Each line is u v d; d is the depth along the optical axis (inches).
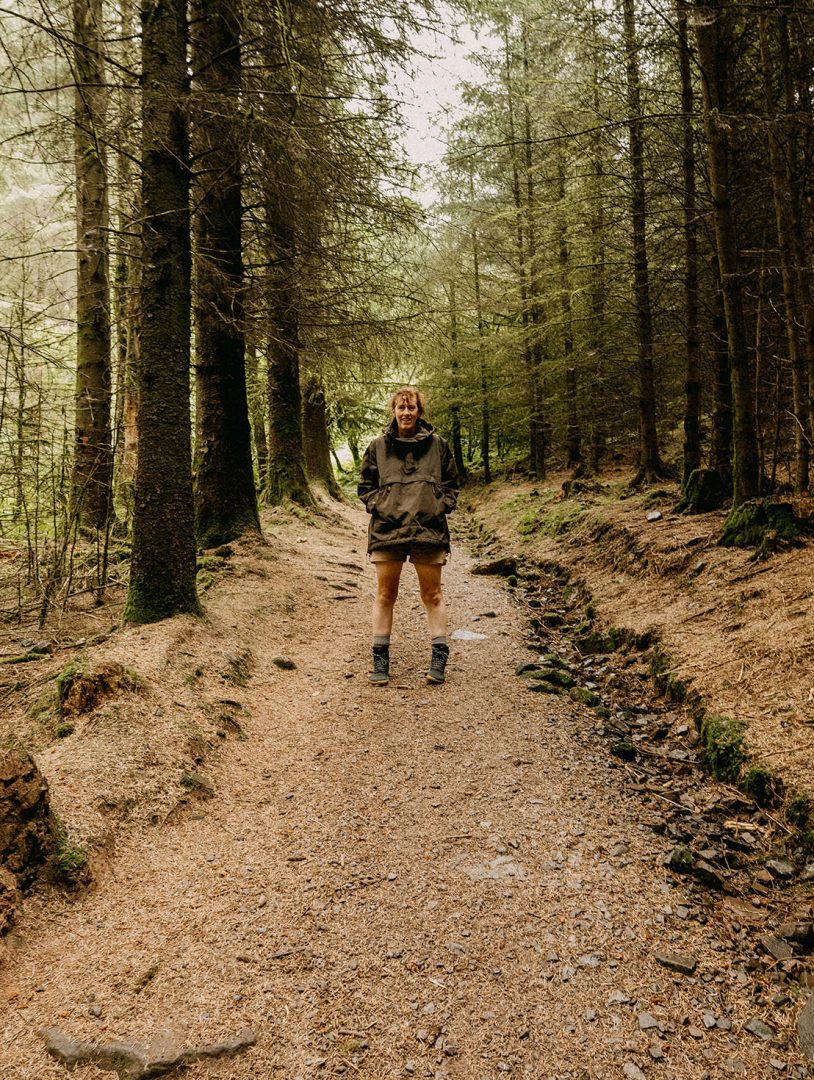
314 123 232.2
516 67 498.6
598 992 78.1
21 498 197.9
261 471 603.8
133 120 192.5
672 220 317.7
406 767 133.6
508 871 100.6
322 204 254.1
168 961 81.7
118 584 216.4
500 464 882.8
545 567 336.8
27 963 80.4
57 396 203.6
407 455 176.6
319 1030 72.6
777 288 271.0
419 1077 67.2
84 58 180.1
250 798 123.3
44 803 95.7
